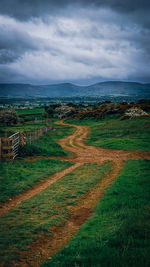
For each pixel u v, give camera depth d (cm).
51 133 5450
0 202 1148
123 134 4378
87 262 567
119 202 1080
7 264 612
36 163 2095
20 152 2433
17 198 1241
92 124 7394
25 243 741
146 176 1633
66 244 739
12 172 1686
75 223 941
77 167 2105
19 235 795
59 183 1538
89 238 729
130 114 6400
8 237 774
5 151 2184
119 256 573
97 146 3469
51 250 712
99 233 758
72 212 1062
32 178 1606
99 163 2288
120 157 2580
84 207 1133
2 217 966
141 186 1371
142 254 570
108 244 656
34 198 1221
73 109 12544
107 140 3872
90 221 897
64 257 607
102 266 539
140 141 3428
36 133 3909
